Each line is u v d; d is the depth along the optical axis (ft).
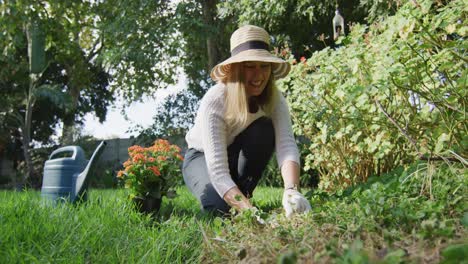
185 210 11.07
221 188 8.48
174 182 10.98
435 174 7.94
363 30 10.88
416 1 7.84
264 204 11.14
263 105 9.64
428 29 7.94
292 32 27.94
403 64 7.84
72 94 53.72
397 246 4.55
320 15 26.35
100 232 6.88
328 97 11.87
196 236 7.38
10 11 38.17
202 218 8.80
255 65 9.02
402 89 8.63
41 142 60.34
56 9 40.73
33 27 40.24
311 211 6.51
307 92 12.33
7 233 6.29
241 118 9.27
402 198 6.81
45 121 58.44
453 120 8.17
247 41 9.09
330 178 13.20
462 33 7.77
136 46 36.29
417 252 4.16
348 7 25.67
